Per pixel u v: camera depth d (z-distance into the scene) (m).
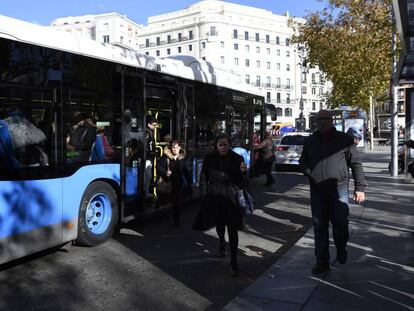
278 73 116.50
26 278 5.73
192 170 10.11
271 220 9.37
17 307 4.84
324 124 5.54
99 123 7.16
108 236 7.45
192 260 6.54
